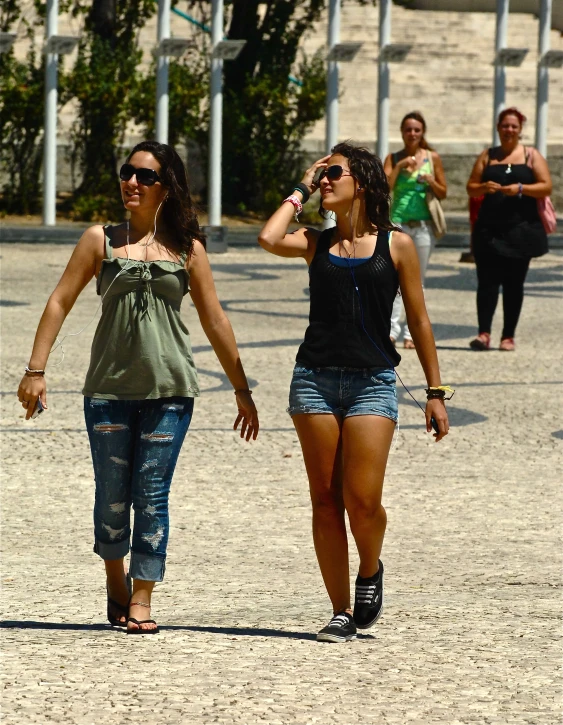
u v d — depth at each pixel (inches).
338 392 511.5
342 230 517.7
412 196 1300.4
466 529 730.2
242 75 3196.4
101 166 2987.2
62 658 467.8
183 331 526.0
